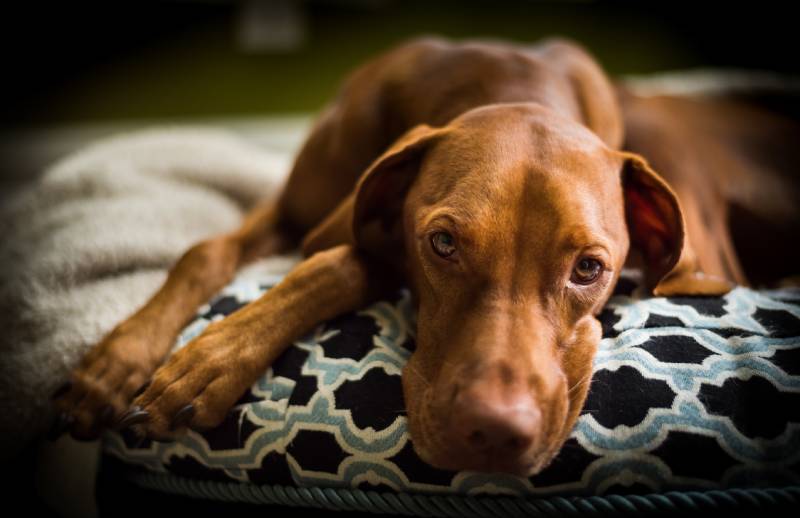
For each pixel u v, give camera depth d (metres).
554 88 0.55
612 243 0.44
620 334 0.46
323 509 0.43
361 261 0.49
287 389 0.45
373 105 0.59
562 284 0.42
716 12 1.42
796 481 0.40
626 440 0.40
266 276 0.55
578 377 0.42
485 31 1.39
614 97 0.64
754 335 0.46
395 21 1.32
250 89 1.26
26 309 0.51
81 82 1.14
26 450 0.50
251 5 1.21
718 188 0.67
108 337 0.47
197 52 1.20
